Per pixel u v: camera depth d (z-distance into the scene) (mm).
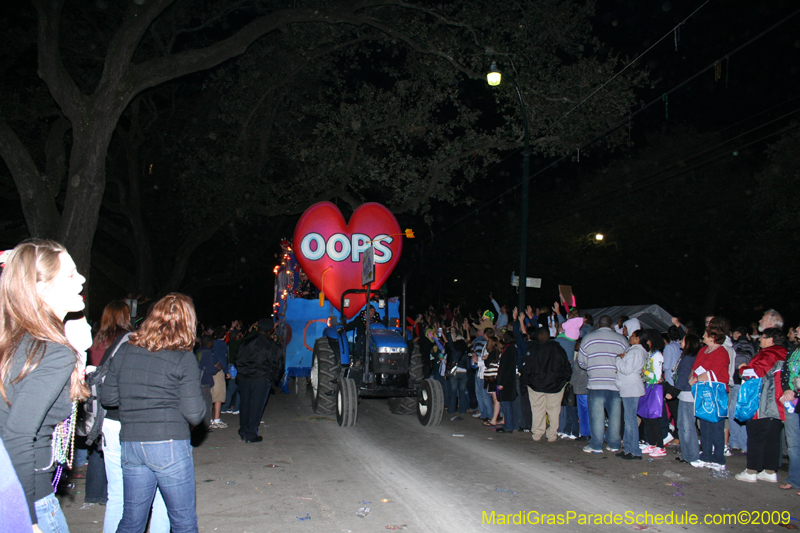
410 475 6348
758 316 26375
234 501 5344
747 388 6203
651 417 7508
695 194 25375
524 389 9414
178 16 18078
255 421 8195
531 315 12570
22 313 2361
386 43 18609
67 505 5180
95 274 29016
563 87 14883
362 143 19609
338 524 4738
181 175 20453
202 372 8844
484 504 5324
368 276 9625
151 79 12062
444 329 12195
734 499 5566
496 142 17250
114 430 3834
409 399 10719
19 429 2219
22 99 17000
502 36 15734
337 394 9672
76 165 11352
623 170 26625
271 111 20422
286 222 27062
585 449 7785
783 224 18469
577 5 14867
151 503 3527
